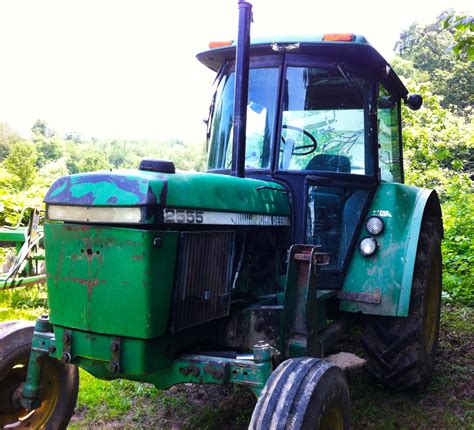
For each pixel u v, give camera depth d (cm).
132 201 244
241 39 340
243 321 308
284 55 370
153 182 248
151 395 411
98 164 7156
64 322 265
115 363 254
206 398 405
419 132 1184
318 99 374
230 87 396
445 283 720
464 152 1333
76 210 260
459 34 500
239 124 339
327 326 370
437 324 446
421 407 384
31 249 705
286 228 359
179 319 263
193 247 270
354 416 370
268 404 231
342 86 377
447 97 3122
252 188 322
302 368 247
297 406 229
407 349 387
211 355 283
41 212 793
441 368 457
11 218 1083
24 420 317
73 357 267
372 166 395
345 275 373
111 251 251
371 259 371
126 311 249
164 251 253
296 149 366
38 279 677
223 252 292
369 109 393
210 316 284
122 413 384
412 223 376
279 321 299
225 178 305
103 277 253
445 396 403
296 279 297
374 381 423
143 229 247
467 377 438
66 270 263
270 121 367
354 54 371
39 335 292
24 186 2220
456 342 527
